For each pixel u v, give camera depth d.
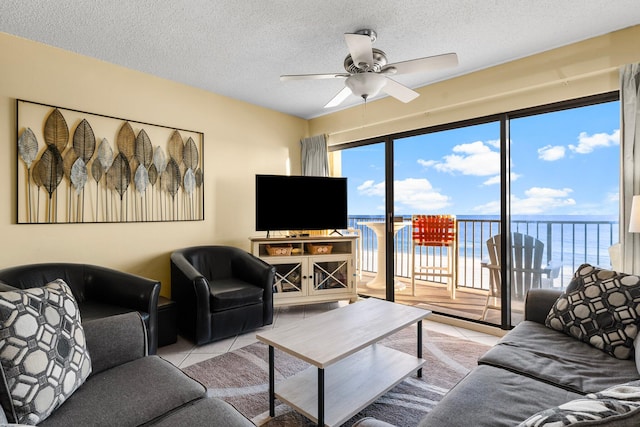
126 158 2.97
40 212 2.53
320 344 1.69
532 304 2.08
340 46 2.61
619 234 2.32
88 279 2.53
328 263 3.85
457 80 3.16
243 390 2.04
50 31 2.38
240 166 3.89
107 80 2.88
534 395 1.25
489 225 3.68
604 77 2.45
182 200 3.37
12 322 1.13
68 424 1.09
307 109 4.22
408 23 2.28
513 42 2.54
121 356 1.51
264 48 2.64
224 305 2.79
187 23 2.29
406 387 2.07
